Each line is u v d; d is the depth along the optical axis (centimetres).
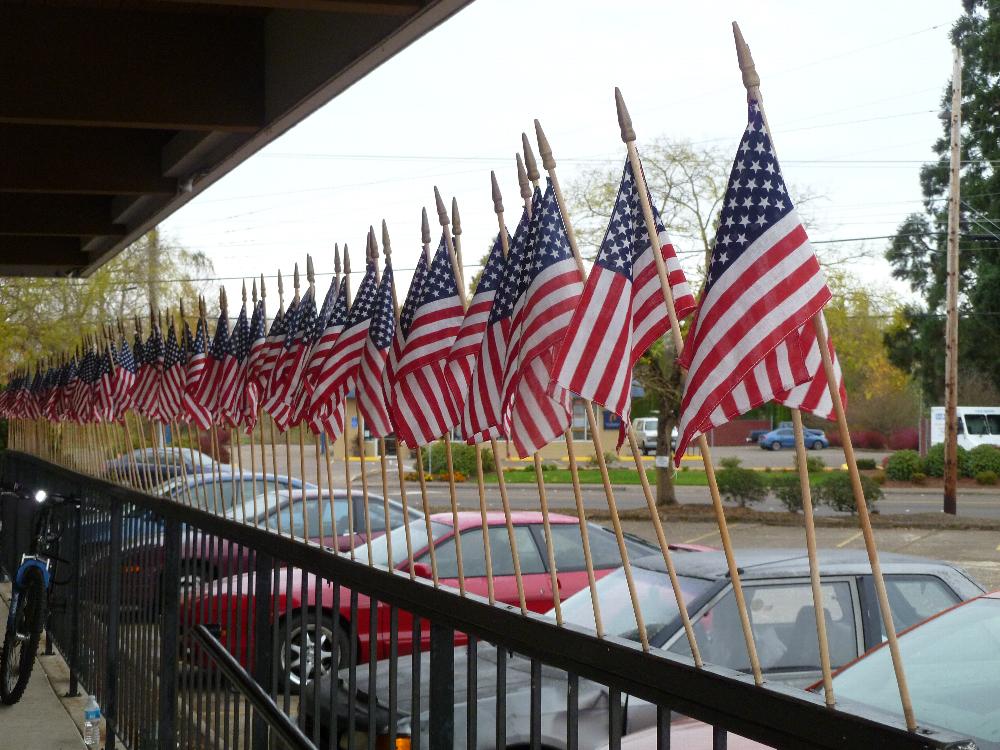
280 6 447
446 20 449
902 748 188
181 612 592
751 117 238
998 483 3794
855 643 563
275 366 567
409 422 384
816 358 239
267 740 446
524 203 328
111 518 744
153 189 796
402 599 356
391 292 444
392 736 357
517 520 915
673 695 241
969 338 4403
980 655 438
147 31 620
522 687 528
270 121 622
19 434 1848
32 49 602
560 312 299
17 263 1141
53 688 898
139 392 880
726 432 6762
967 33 4303
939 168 4397
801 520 2425
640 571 633
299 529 1050
